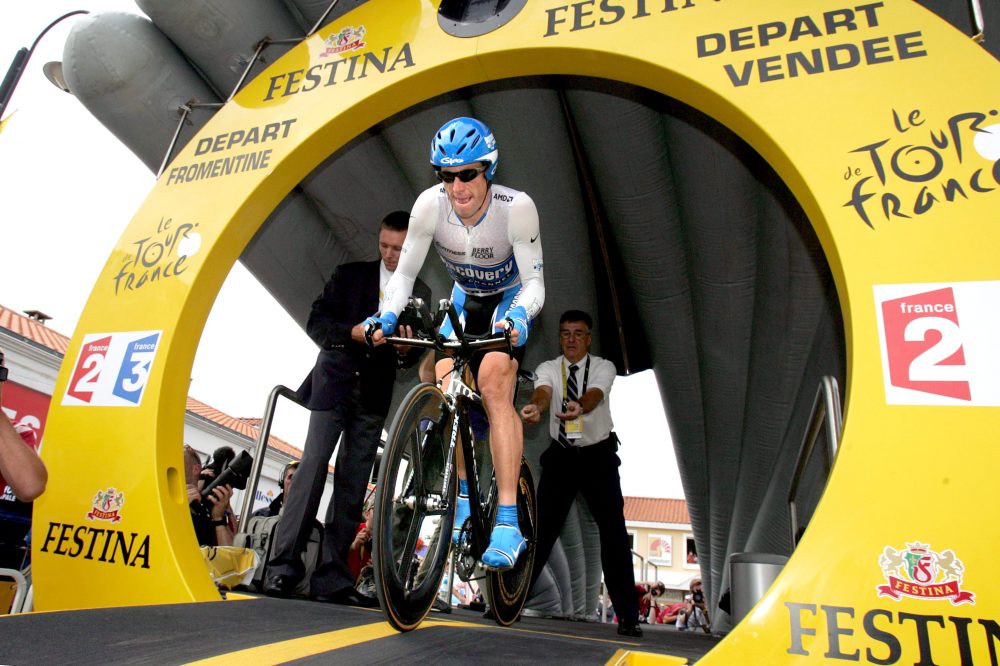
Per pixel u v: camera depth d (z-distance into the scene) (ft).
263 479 51.29
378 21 10.74
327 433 10.98
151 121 13.87
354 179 16.29
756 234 16.75
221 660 4.59
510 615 9.52
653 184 16.06
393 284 8.34
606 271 21.27
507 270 8.71
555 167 15.75
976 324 6.14
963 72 7.18
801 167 7.26
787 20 8.16
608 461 12.49
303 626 6.43
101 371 9.52
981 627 5.24
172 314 9.43
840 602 5.48
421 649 5.67
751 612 5.60
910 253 6.54
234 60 13.58
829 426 7.86
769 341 18.57
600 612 47.32
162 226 10.26
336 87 10.41
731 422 21.80
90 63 13.03
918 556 5.51
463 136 7.46
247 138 10.52
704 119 13.75
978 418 5.84
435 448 7.22
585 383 12.90
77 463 9.03
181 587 7.90
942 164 6.82
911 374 6.10
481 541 7.68
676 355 20.99
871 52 7.61
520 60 9.51
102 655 4.47
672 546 97.81
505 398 7.54
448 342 7.11
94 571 8.35
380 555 5.82
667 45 8.59
